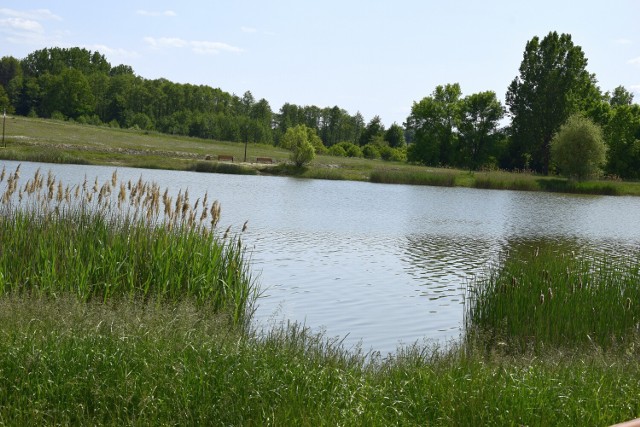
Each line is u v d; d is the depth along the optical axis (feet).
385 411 23.17
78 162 221.87
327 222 117.70
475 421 22.93
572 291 45.93
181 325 31.50
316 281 65.98
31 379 22.90
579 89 342.03
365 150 438.81
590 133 258.37
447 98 391.86
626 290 48.16
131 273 43.98
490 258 85.51
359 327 49.73
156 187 49.29
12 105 542.98
